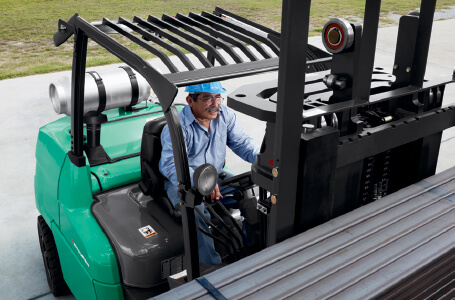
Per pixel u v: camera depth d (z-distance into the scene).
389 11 14.05
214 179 1.71
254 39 2.07
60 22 2.34
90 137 2.76
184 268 2.34
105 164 2.79
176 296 1.31
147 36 1.94
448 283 1.51
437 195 1.72
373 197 1.89
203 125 2.60
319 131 1.50
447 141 5.09
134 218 2.44
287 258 1.42
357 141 1.58
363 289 1.30
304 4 1.29
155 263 2.25
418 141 1.86
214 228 2.26
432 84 1.78
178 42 1.89
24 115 5.89
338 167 1.58
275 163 1.45
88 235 2.36
